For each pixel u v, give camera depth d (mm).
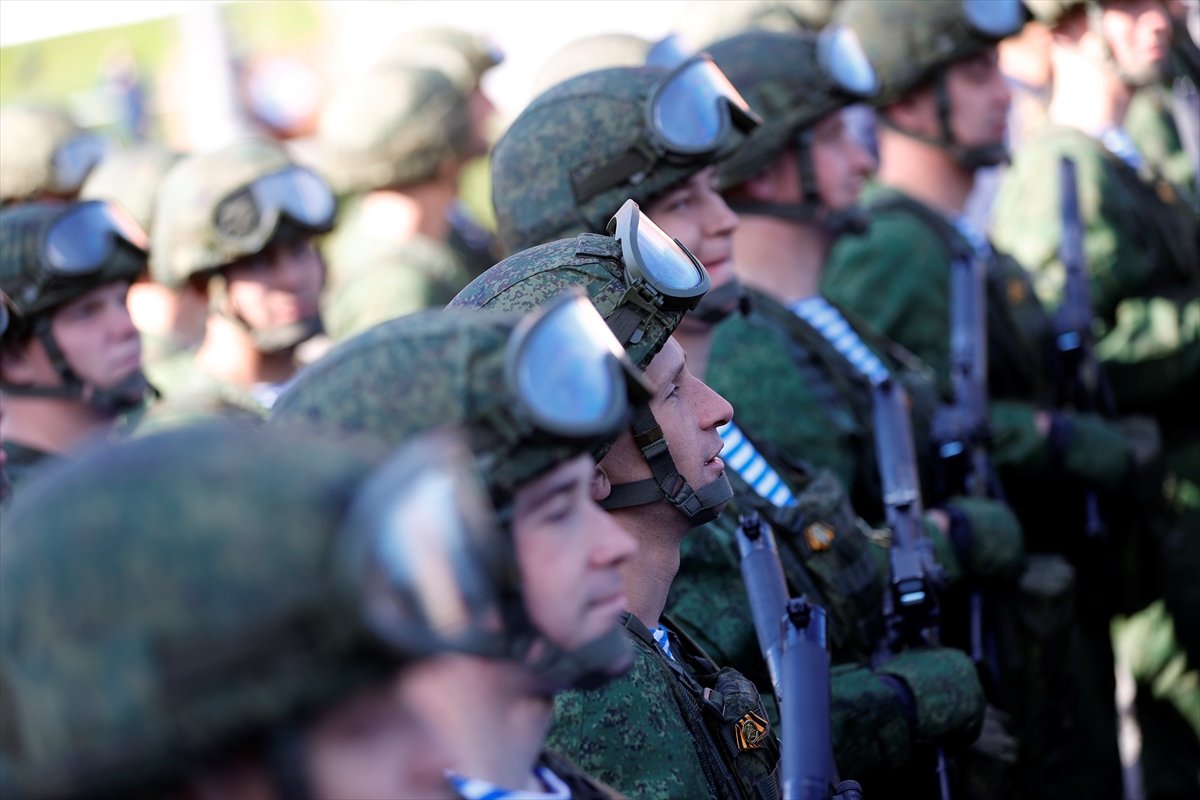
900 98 5676
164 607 1229
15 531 1284
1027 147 6434
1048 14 6898
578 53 5750
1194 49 7523
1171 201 6734
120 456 1299
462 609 1305
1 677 1271
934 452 4609
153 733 1232
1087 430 5266
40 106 6438
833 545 3516
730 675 2631
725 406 2664
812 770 2277
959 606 4410
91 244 4215
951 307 5129
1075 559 5422
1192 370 6434
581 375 1634
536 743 1675
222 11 10727
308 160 8297
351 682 1271
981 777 4043
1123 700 6285
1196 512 6453
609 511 2564
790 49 4504
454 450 1360
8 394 4230
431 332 1669
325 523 1260
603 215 3570
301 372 1747
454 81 7621
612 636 1683
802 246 4543
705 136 3514
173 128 10812
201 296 5297
